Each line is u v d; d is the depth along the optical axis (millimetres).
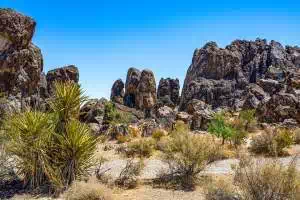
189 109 53188
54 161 11750
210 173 14086
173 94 85688
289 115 39094
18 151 11750
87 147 12047
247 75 78562
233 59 76938
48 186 11445
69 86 12711
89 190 9773
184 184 12234
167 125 47906
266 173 8016
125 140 32438
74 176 11617
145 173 14727
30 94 31625
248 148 22688
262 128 37188
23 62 30125
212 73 76375
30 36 30578
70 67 55469
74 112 12742
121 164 17469
